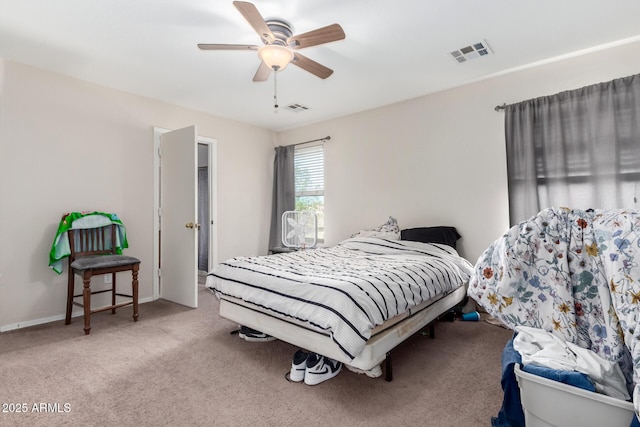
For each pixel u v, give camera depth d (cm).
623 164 243
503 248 137
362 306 165
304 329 188
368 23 224
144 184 358
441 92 348
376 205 400
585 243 126
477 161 325
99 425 144
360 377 188
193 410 155
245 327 245
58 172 297
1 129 267
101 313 312
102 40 244
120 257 285
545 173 276
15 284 272
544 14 215
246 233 467
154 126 368
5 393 169
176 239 351
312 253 314
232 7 205
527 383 114
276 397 167
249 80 317
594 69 264
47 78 292
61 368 197
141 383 180
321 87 338
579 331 126
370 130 407
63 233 283
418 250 305
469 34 239
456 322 285
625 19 220
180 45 251
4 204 268
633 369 102
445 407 158
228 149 446
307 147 475
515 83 302
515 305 137
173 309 326
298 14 213
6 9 205
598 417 99
